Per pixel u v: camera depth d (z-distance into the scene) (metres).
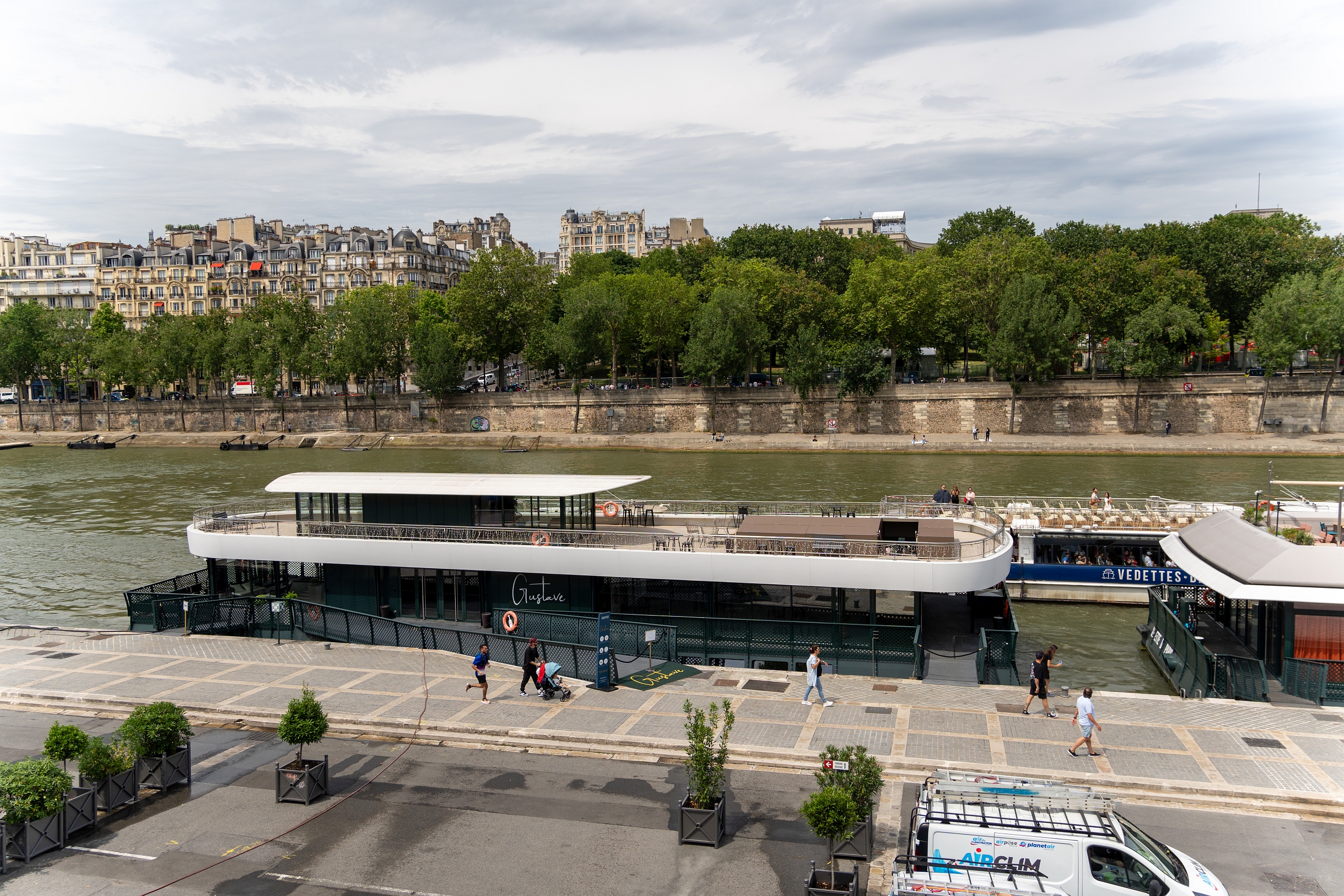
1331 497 74.50
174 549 69.56
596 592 37.75
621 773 25.09
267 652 36.75
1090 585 50.19
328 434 147.75
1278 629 32.38
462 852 21.05
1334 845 20.52
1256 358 131.12
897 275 124.44
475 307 146.62
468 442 138.62
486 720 28.47
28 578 61.38
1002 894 16.53
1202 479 86.38
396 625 37.41
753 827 21.86
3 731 29.45
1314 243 129.50
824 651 34.56
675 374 159.75
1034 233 171.25
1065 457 108.62
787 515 40.47
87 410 163.75
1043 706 28.20
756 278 137.38
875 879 19.42
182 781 24.98
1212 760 24.50
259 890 19.59
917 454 115.38
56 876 20.30
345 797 24.00
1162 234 138.50
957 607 38.84
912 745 25.73
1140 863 16.86
